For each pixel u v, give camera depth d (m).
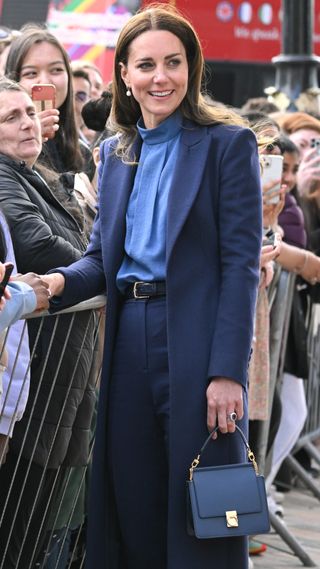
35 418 4.65
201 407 4.15
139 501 4.32
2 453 4.41
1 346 4.20
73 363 4.71
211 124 4.30
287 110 10.23
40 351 4.64
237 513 4.06
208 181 4.22
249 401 5.70
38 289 4.17
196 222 4.20
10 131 4.85
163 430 4.27
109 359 4.31
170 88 4.24
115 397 4.31
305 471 7.67
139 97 4.29
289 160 6.66
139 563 4.37
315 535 6.66
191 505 4.06
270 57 14.67
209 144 4.24
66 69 5.76
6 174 4.79
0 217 4.52
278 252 5.45
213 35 14.59
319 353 7.61
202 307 4.17
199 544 4.14
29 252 4.68
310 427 7.68
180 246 4.19
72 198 5.27
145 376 4.24
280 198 5.77
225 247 4.20
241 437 4.22
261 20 14.64
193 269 4.19
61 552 4.96
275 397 6.23
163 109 4.25
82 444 4.91
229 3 14.58
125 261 4.34
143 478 4.31
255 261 4.21
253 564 6.03
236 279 4.16
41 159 5.46
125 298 4.32
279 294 6.13
